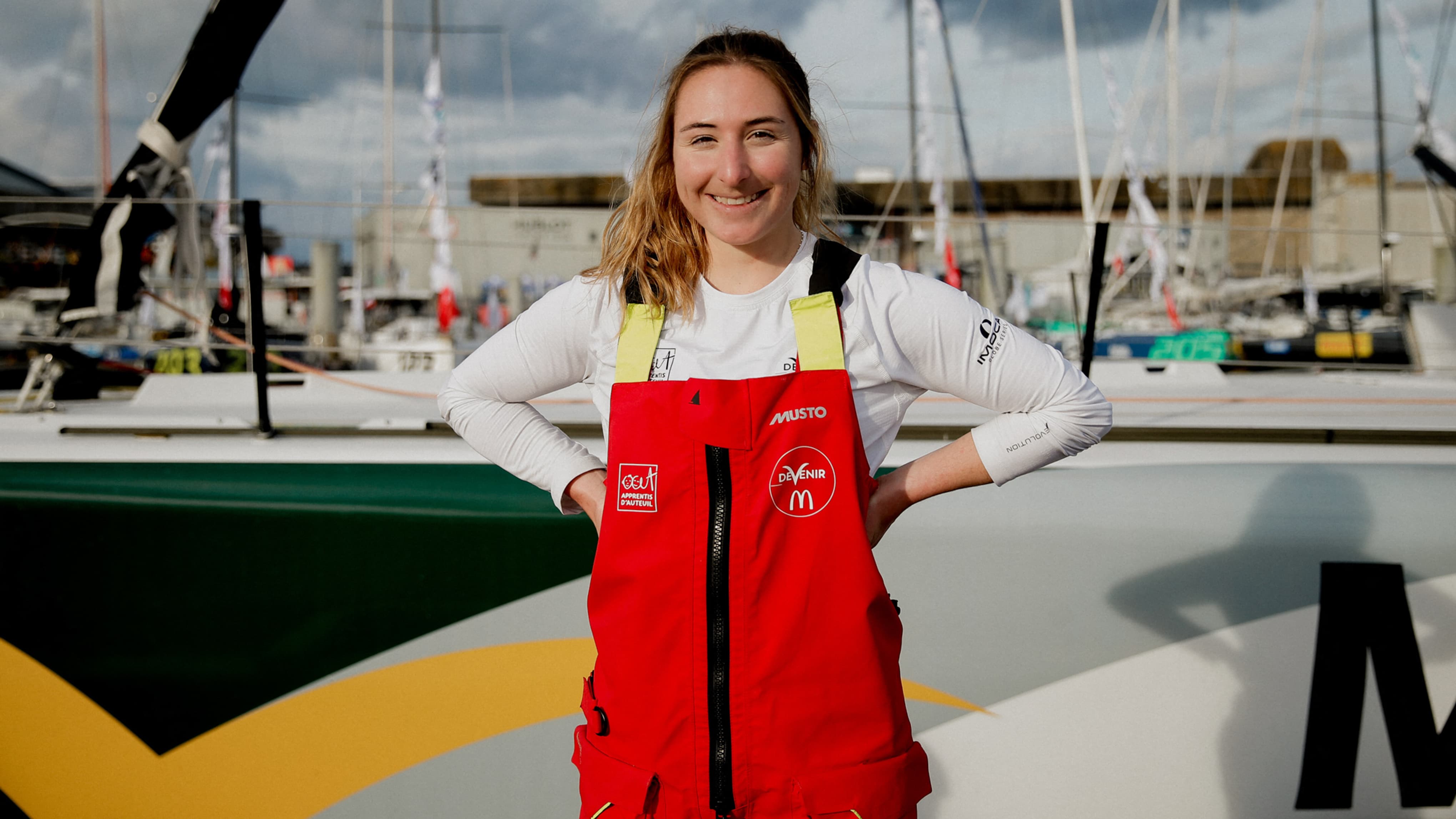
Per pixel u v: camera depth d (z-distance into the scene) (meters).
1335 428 2.09
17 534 1.91
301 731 1.86
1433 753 1.83
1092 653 1.81
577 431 2.26
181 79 2.64
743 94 1.02
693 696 1.02
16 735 1.92
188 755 1.89
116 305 2.67
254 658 1.88
